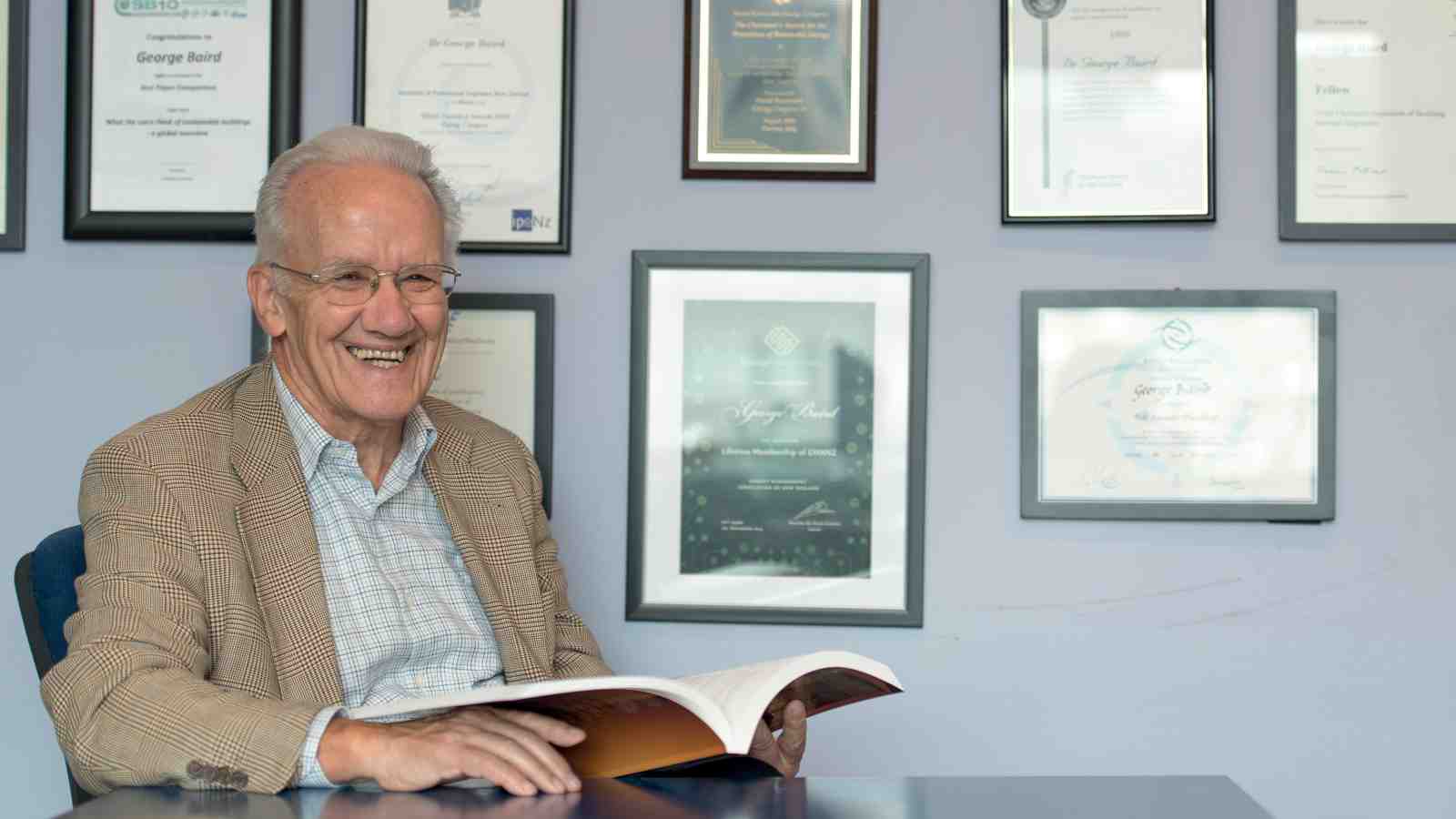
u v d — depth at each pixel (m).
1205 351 2.00
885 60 2.04
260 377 1.51
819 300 2.04
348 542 1.49
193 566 1.31
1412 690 1.98
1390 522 2.00
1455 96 1.99
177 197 2.04
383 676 1.49
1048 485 2.01
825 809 0.99
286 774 1.04
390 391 1.48
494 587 1.57
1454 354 1.99
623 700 1.10
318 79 2.06
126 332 2.05
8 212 2.05
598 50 2.06
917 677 2.02
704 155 2.04
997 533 2.03
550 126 2.04
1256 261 2.01
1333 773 1.99
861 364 2.04
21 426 2.05
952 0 2.04
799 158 2.04
